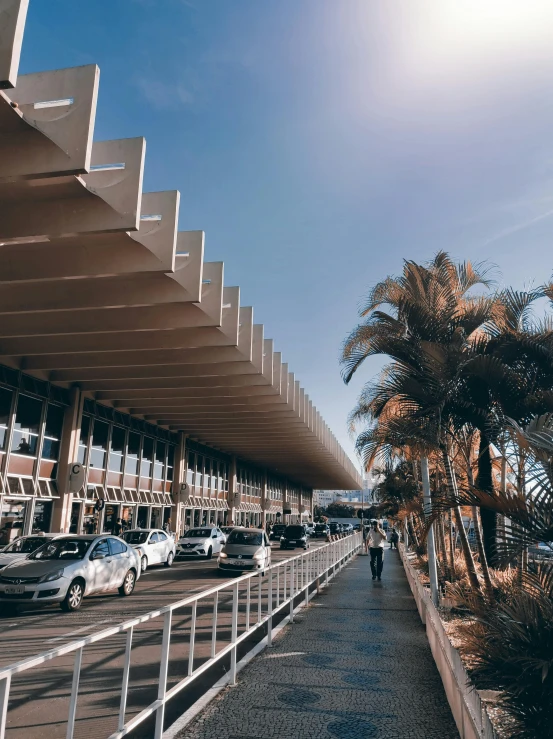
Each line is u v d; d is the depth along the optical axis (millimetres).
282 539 37031
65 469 23547
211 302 16766
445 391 9414
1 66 7715
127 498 29422
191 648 5016
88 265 12914
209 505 42125
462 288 13117
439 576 14508
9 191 10898
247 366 22969
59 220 11008
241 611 11586
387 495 29609
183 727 4781
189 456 39000
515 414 9133
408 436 9578
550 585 5113
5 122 9148
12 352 19297
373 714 5152
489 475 10617
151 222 13000
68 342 19141
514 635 4273
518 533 4945
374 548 17172
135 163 10977
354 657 7332
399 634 8875
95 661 7426
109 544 13781
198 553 26359
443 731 4734
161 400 28250
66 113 9383
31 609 11992
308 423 35781
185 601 4836
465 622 9203
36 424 22469
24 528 21516
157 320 16906
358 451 12219
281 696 5664
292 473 66875
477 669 4316
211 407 30188
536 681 3844
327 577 16344
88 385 24750
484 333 11258
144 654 7883
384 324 11273
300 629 9297
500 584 9078
